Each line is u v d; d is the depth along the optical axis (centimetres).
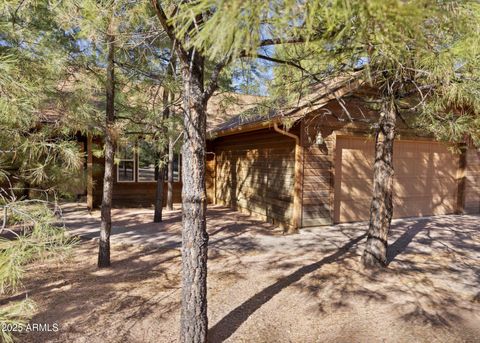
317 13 125
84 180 433
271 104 500
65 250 210
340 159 820
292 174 782
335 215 821
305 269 516
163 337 327
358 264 539
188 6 137
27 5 314
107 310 378
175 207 1129
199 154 293
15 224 215
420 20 110
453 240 702
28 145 294
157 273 499
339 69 370
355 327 348
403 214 935
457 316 371
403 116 555
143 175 1141
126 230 788
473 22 155
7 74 216
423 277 484
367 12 114
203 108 294
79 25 336
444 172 996
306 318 366
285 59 342
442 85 305
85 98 441
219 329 343
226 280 470
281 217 824
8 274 171
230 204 1138
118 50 451
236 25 112
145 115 595
